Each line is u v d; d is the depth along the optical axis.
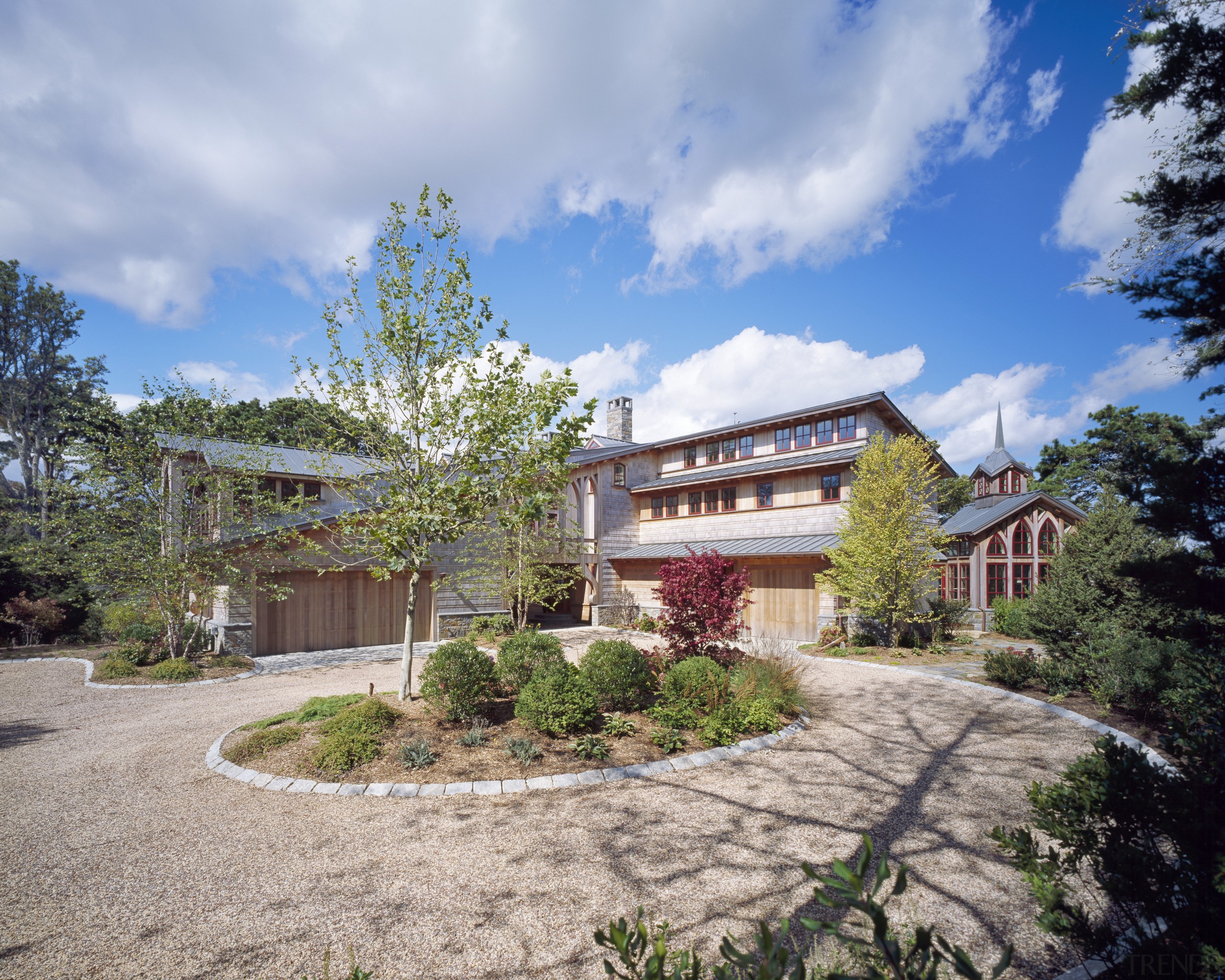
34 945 4.07
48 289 36.09
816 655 16.42
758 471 21.31
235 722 9.71
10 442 36.53
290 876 4.97
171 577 13.95
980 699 11.20
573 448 8.82
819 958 3.73
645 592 24.30
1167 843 4.99
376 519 8.79
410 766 7.16
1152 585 4.37
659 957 1.85
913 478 16.42
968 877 4.94
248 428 15.50
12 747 8.56
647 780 7.10
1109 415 30.56
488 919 4.34
